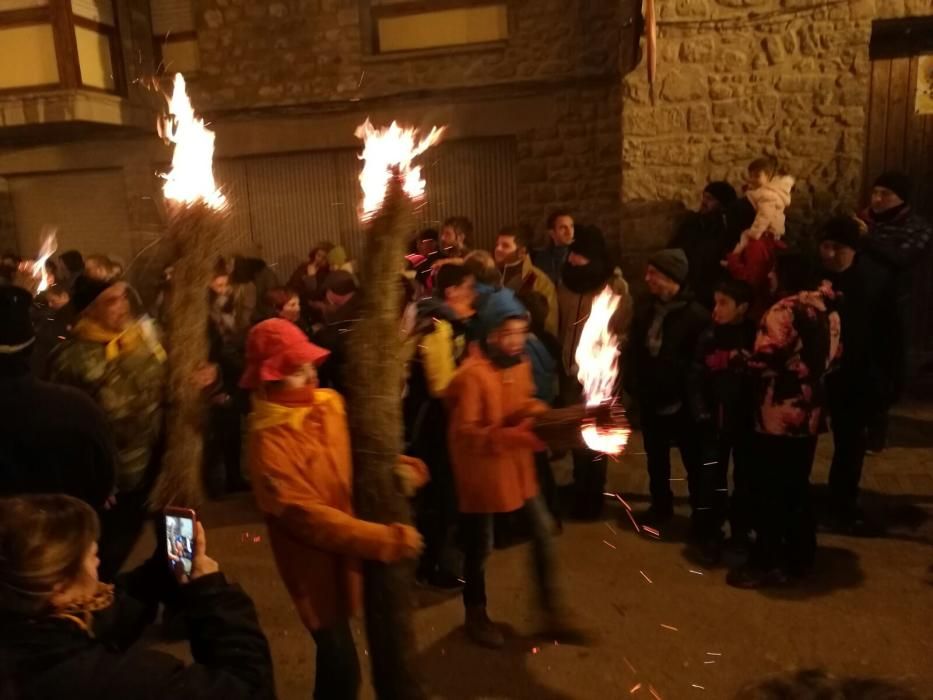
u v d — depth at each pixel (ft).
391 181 6.81
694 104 19.43
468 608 10.02
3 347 6.89
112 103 24.99
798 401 10.41
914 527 12.82
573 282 13.57
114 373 8.71
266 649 4.83
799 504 10.93
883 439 15.76
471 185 24.56
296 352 6.73
